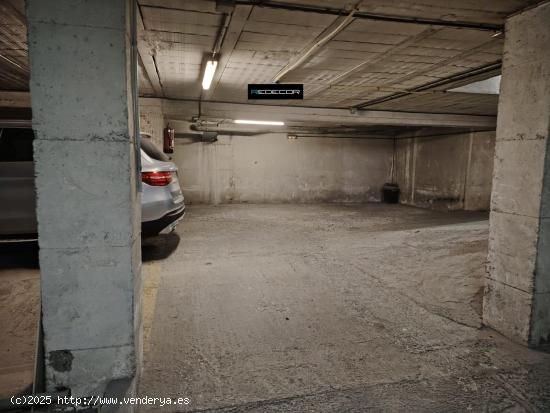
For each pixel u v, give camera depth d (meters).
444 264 5.28
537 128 2.85
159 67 5.48
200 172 12.38
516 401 2.29
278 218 9.60
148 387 2.39
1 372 2.37
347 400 2.28
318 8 3.23
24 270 4.39
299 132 13.11
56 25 1.97
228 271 4.88
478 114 9.99
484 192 11.34
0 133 4.49
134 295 2.22
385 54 4.59
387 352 2.88
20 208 4.51
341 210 11.52
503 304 3.19
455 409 2.20
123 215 2.13
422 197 12.82
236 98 8.19
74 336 2.15
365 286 4.38
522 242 3.00
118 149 2.09
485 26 3.52
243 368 2.64
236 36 4.02
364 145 13.94
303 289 4.27
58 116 2.02
